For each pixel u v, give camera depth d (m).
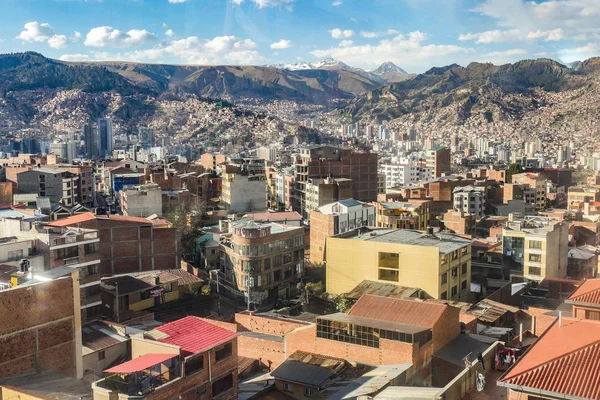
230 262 113.44
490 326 81.56
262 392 58.03
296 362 60.00
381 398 46.22
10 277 60.78
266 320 76.75
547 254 114.00
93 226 108.62
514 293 105.25
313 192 193.75
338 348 60.69
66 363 57.03
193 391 50.72
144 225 115.56
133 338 53.81
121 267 113.62
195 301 104.81
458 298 101.38
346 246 102.25
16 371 52.97
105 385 46.81
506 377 34.84
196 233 147.25
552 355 36.06
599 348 35.22
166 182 190.62
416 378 56.34
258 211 196.00
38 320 54.62
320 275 125.94
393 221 151.75
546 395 33.09
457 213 165.38
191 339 53.88
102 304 95.81
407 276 96.88
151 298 100.06
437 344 60.34
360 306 64.62
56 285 56.09
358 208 146.50
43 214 121.31
